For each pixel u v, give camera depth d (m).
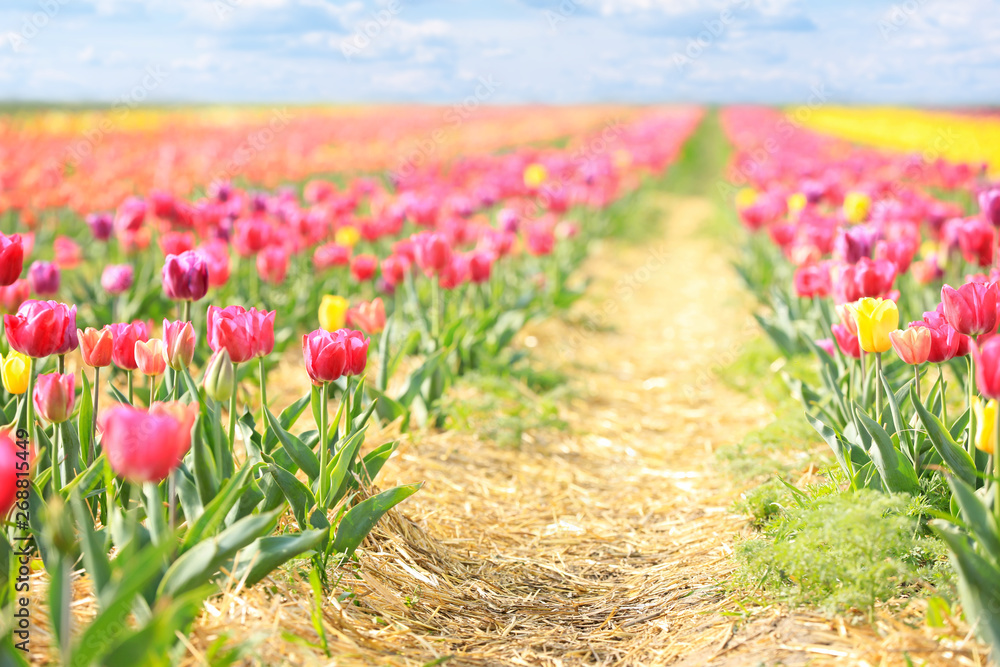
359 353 3.37
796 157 21.20
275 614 2.95
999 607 2.55
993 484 2.84
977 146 23.03
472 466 5.52
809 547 3.19
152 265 7.94
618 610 3.84
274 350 6.84
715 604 3.57
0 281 3.26
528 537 4.72
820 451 4.91
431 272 6.09
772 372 7.28
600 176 15.62
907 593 3.13
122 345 3.37
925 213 8.73
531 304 8.97
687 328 10.15
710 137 46.34
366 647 3.12
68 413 2.95
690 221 20.08
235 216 8.10
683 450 6.20
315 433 3.66
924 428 3.57
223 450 3.00
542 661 3.36
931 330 3.21
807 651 2.94
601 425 6.75
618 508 5.18
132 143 19.77
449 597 3.81
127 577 2.07
